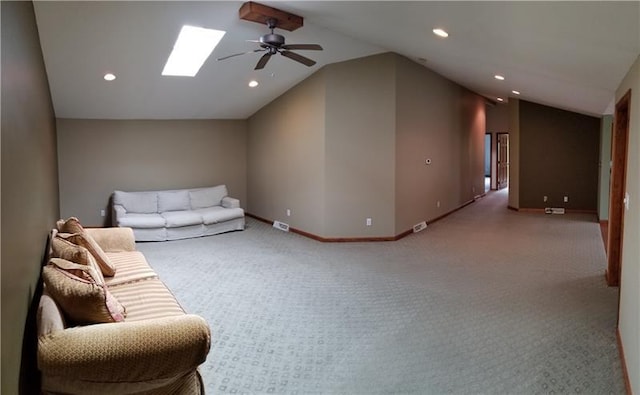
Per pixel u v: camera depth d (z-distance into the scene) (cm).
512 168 977
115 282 350
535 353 303
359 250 614
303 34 549
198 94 711
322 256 582
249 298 421
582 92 494
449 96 861
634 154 277
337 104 655
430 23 379
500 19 294
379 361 294
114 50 513
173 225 695
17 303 209
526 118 947
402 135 679
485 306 392
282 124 766
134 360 211
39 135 394
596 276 480
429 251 603
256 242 676
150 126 806
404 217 700
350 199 667
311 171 693
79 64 535
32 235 290
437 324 354
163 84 648
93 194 775
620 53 270
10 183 203
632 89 290
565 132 930
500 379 269
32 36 371
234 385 266
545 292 428
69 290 231
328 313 380
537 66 418
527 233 720
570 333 334
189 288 452
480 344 317
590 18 229
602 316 367
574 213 927
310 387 263
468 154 1016
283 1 420
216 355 305
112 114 747
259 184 857
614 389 258
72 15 426
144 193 760
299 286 455
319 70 662
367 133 659
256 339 330
